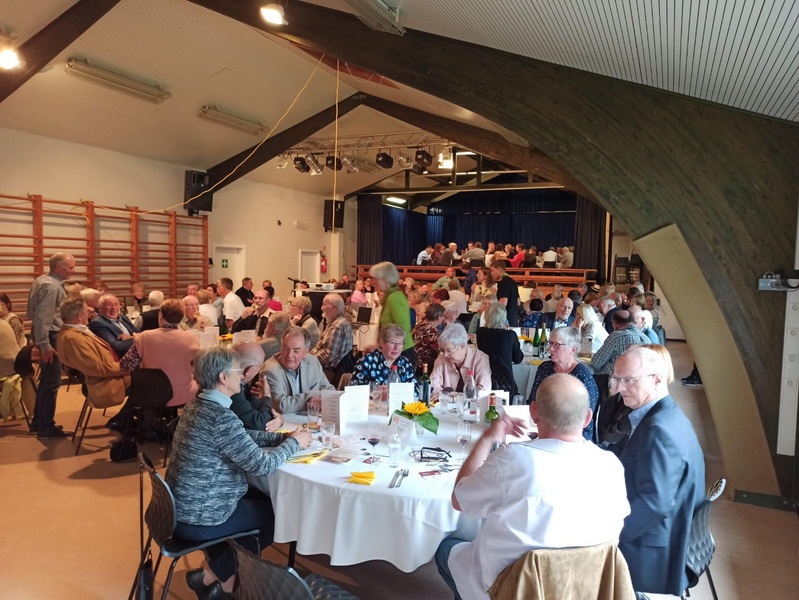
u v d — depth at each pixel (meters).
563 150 3.42
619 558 1.40
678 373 7.71
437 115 8.12
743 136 3.04
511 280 6.34
